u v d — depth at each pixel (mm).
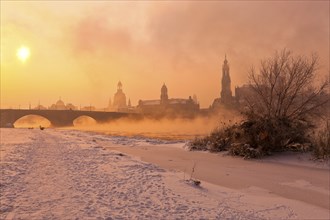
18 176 12023
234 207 9453
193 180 12281
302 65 23922
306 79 23719
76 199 9047
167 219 7738
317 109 23609
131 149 27969
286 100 23703
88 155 19734
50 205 8398
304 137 22422
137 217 7727
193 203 9336
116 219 7496
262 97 24469
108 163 16453
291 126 22562
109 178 12297
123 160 17984
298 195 11812
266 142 21984
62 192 9797
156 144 33375
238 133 23562
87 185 10922
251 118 23609
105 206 8477
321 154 19609
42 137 36531
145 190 10539
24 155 18531
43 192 9734
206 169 17156
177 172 15258
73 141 31344
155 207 8664
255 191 12227
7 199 8789
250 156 21406
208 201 9773
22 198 8953
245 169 17375
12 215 7469
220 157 22375
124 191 10234
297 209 9859
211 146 25719
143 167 15469
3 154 18422
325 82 23594
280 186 13258
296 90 23625
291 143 22406
